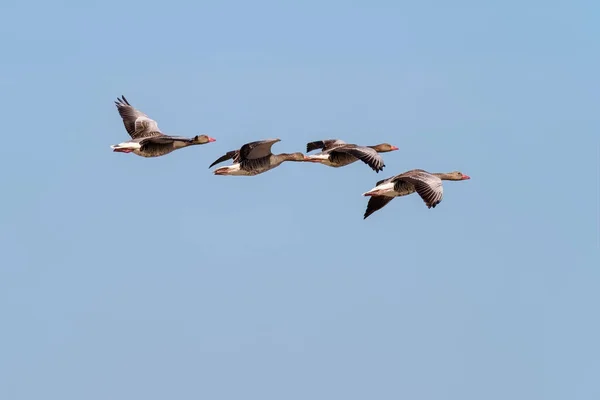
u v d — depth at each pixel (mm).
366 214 53781
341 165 56219
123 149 54281
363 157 53250
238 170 54094
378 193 52469
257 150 53844
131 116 56562
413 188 52406
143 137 55375
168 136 54188
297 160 56000
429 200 51031
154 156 54906
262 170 54438
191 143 55906
